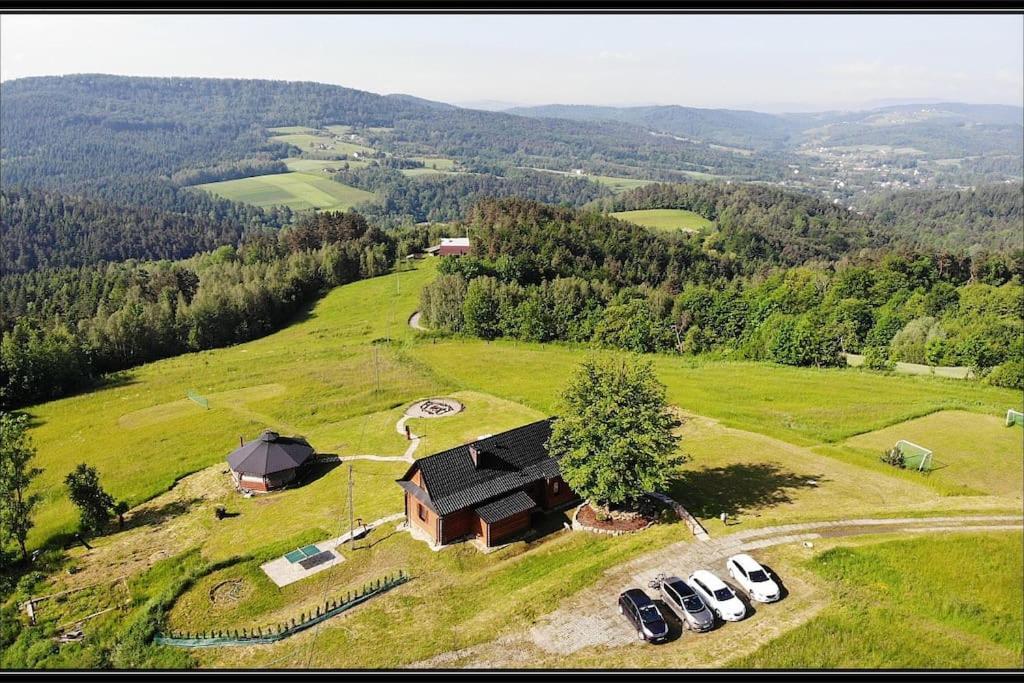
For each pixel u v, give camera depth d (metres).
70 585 49.50
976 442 66.75
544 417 79.31
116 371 126.12
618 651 36.06
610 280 173.75
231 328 145.25
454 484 50.44
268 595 45.12
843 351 124.19
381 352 113.38
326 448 73.06
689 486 56.75
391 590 44.38
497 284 134.75
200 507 61.25
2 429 54.03
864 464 60.81
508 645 37.12
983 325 107.81
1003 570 42.62
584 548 47.53
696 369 103.25
